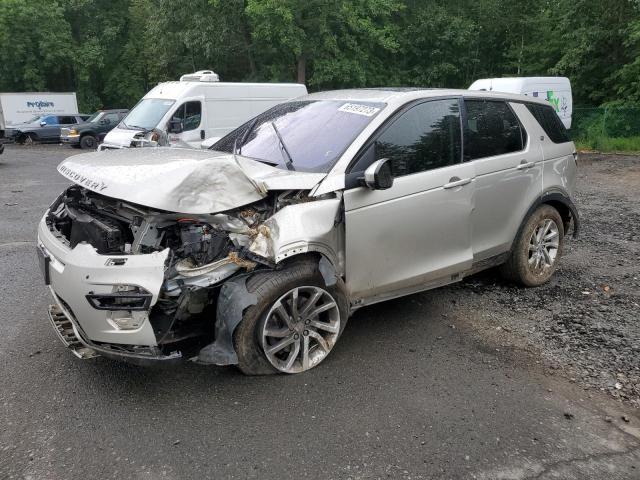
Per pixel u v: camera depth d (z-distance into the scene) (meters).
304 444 2.88
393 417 3.13
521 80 16.56
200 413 3.12
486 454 2.83
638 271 5.76
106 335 3.02
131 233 3.39
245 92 13.47
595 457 2.84
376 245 3.77
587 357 3.88
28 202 9.87
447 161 4.24
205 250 3.28
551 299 4.95
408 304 4.81
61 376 3.51
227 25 24.05
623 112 20.19
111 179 3.24
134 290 2.95
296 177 3.55
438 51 27.19
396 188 3.82
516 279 5.12
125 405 3.20
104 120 23.31
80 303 3.03
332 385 3.45
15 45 32.56
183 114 12.41
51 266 3.28
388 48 24.67
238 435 2.94
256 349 3.38
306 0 22.75
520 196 4.82
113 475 2.62
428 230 4.05
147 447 2.83
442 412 3.19
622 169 14.29
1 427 2.97
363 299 3.86
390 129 3.93
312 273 3.44
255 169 3.58
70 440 2.88
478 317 4.55
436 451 2.85
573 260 6.17
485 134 4.59
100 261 3.02
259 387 3.40
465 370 3.68
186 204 3.14
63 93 29.25
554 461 2.80
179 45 27.12
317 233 3.40
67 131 22.61
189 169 3.24
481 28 27.92
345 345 4.01
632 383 3.54
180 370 3.58
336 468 2.71
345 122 4.03
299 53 22.86
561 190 5.25
